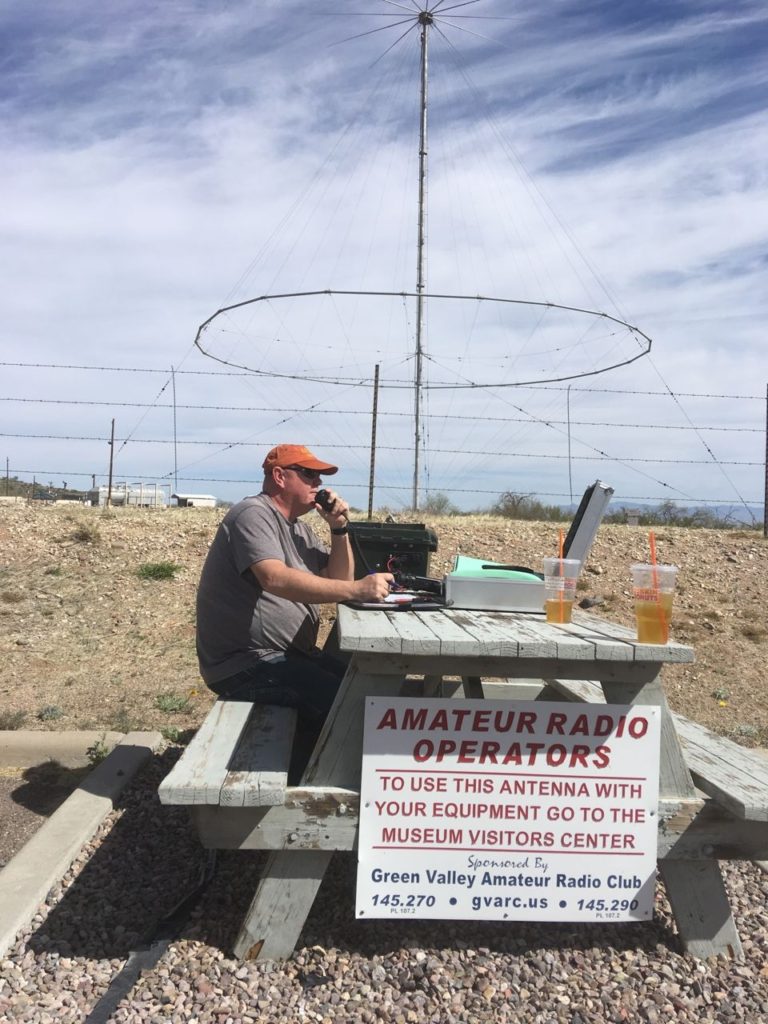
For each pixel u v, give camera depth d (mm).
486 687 3225
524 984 1936
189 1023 1757
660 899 2340
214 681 2586
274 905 1992
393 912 1983
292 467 2648
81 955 2004
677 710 4168
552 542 6734
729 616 5391
